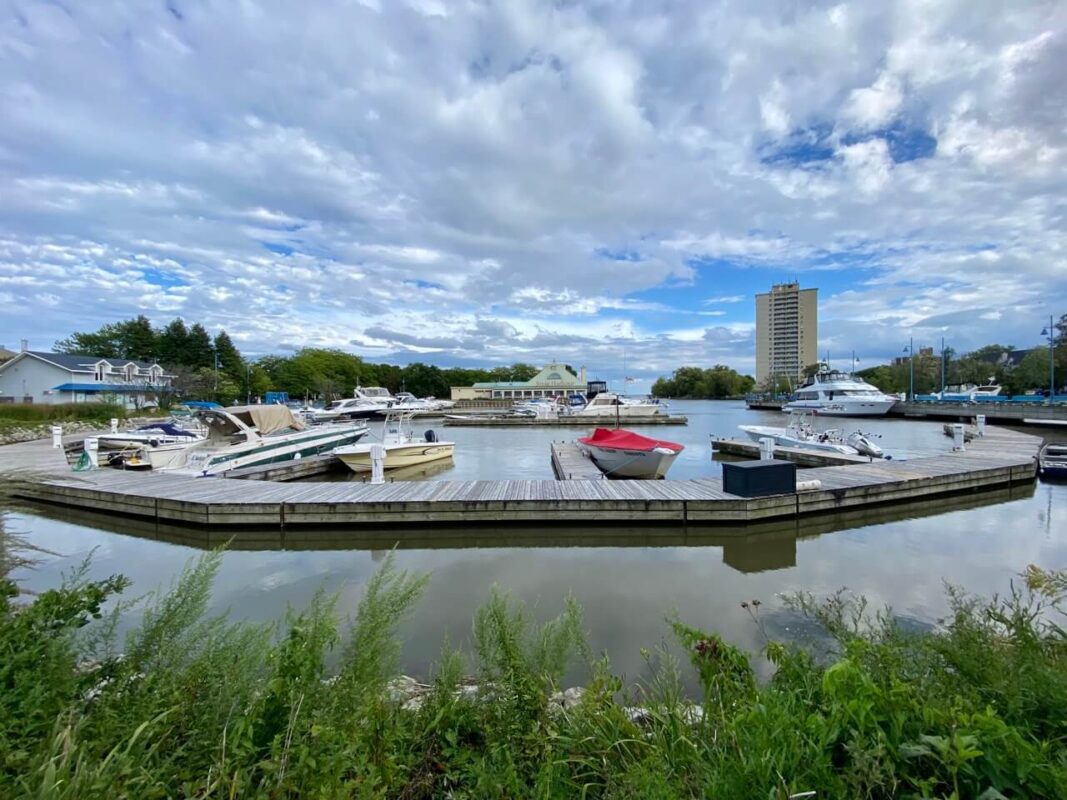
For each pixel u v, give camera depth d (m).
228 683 1.76
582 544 8.63
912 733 1.49
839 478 11.04
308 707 1.67
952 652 2.00
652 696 2.60
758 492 9.51
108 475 12.32
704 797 1.46
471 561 7.62
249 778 1.39
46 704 1.56
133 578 6.79
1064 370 43.53
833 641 4.10
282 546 8.58
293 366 69.94
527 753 1.86
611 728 1.96
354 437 20.45
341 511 9.23
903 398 44.97
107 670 1.87
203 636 2.01
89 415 27.83
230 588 6.53
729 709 1.96
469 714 2.10
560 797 1.65
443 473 16.52
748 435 24.16
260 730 1.62
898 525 9.42
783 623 5.20
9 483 3.55
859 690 1.54
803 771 1.44
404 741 1.91
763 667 4.14
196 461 13.39
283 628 4.39
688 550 8.20
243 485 10.95
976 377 57.72
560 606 5.81
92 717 1.60
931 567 7.08
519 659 2.20
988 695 1.78
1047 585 3.09
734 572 7.02
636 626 5.25
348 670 1.93
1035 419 30.92
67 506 10.51
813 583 6.50
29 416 24.84
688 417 44.62
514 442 26.77
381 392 55.38
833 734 1.45
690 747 1.74
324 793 1.34
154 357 58.94
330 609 2.10
